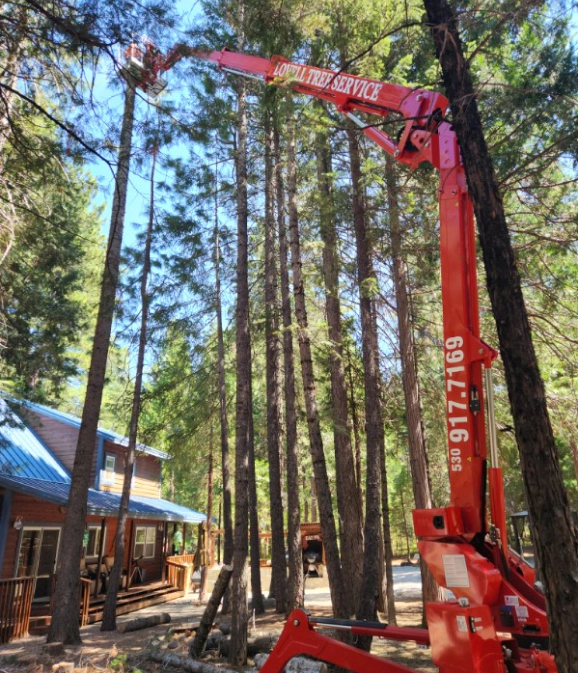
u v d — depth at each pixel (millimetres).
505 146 7180
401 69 9008
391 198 9617
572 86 5984
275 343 15078
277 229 15148
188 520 22141
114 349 16391
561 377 11031
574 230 8070
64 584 10438
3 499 13398
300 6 7090
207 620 8938
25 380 16016
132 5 4355
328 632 8547
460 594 4434
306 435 20406
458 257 5277
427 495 11297
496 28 4504
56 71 4926
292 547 11492
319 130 8250
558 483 3574
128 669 8148
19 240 9195
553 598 3418
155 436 16094
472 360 5000
